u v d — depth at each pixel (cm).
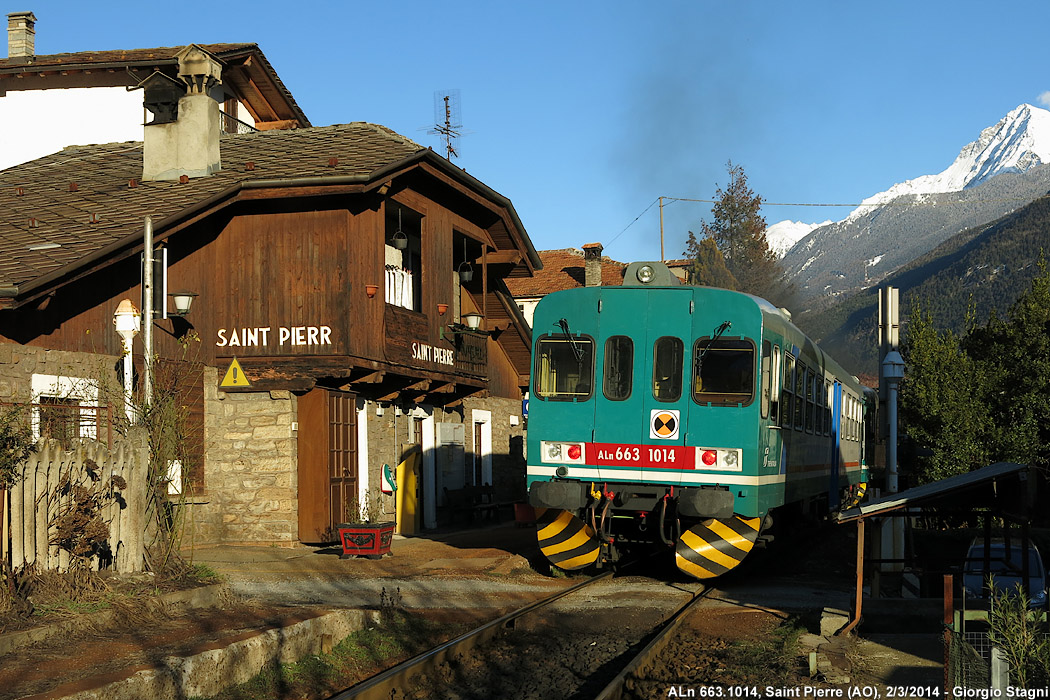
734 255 6444
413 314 1867
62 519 857
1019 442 2250
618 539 1362
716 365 1262
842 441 2086
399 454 2055
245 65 2472
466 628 1012
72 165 1967
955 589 1193
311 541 1647
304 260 1670
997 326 2469
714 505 1216
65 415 1022
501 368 2638
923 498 922
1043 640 670
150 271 1274
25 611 794
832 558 1650
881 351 1844
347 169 1650
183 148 1753
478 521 2422
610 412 1287
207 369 1658
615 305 1304
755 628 1020
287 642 832
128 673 677
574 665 869
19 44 2578
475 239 2194
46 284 1248
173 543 1025
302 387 1659
